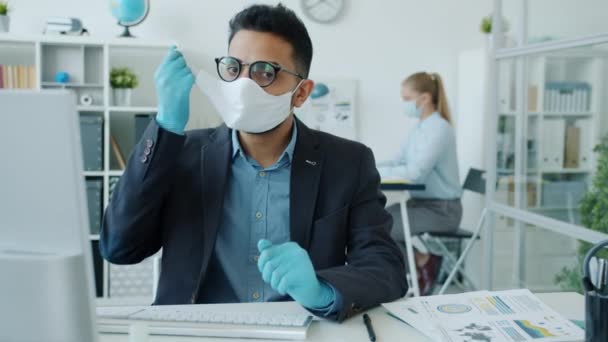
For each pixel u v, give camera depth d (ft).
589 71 7.36
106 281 11.33
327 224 4.41
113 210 4.24
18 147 2.26
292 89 4.25
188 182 4.46
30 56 12.63
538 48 8.23
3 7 11.87
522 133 8.70
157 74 4.07
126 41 11.78
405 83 12.35
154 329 3.37
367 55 14.15
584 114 7.55
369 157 4.76
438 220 11.82
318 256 4.37
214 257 4.44
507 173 9.05
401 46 14.24
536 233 8.40
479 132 13.39
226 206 4.49
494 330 3.38
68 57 11.82
